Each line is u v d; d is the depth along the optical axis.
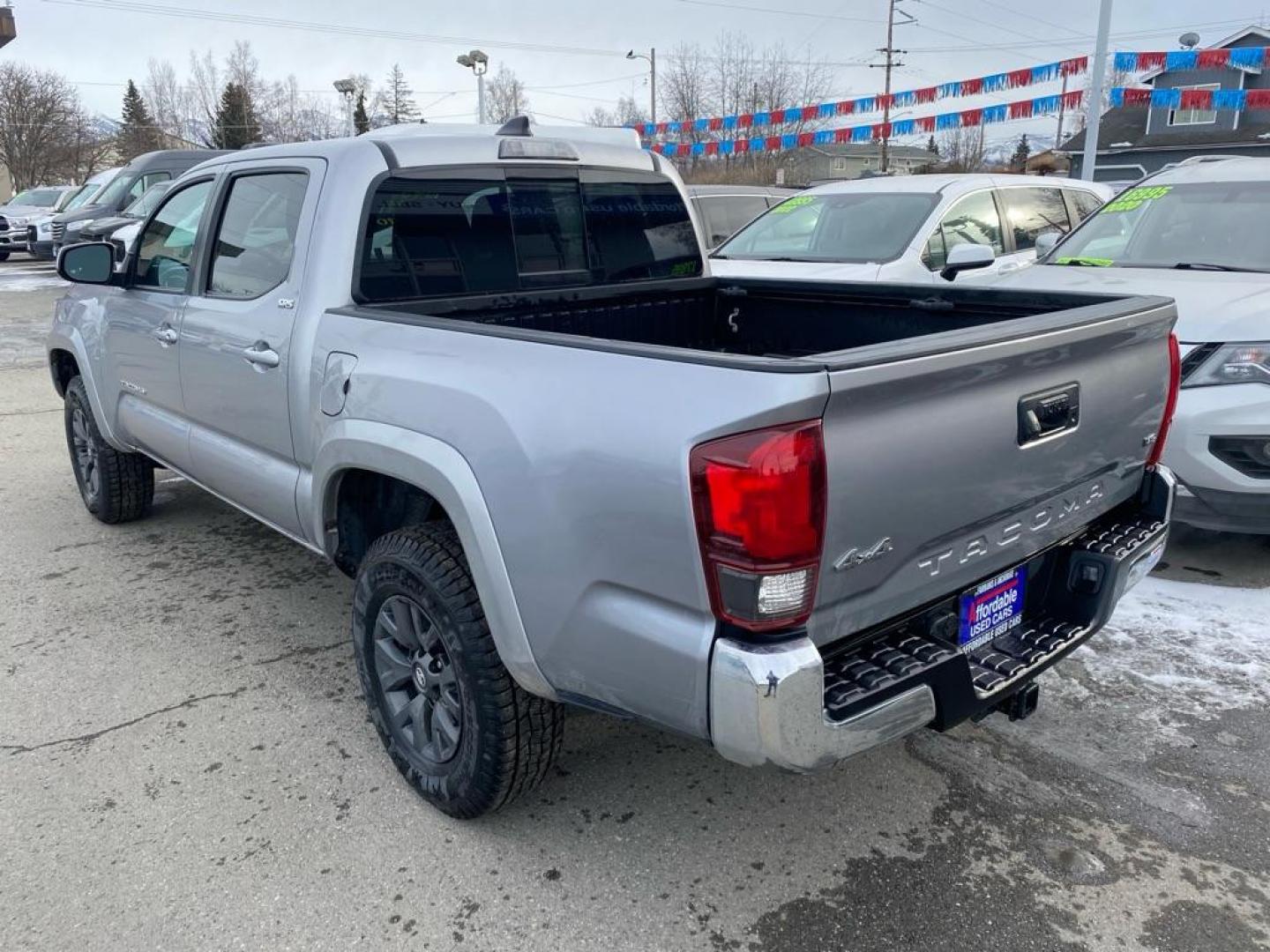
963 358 2.05
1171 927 2.41
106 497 5.10
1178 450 4.21
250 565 4.76
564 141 3.71
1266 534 4.38
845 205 7.53
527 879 2.59
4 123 51.66
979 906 2.48
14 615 4.18
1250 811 2.85
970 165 51.56
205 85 72.12
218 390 3.62
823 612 1.98
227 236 3.62
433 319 2.68
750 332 4.12
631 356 2.08
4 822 2.80
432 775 2.79
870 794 2.95
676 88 53.44
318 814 2.85
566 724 3.37
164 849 2.69
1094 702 3.43
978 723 3.33
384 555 2.72
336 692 3.54
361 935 2.39
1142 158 36.34
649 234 4.04
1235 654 3.73
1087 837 2.74
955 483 2.15
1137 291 4.73
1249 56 15.41
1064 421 2.43
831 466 1.87
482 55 24.12
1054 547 2.70
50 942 2.36
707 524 1.90
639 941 2.38
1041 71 16.20
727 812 2.87
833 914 2.46
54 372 5.33
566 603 2.22
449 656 2.61
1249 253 5.14
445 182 3.33
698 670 1.99
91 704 3.44
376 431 2.70
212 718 3.35
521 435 2.26
